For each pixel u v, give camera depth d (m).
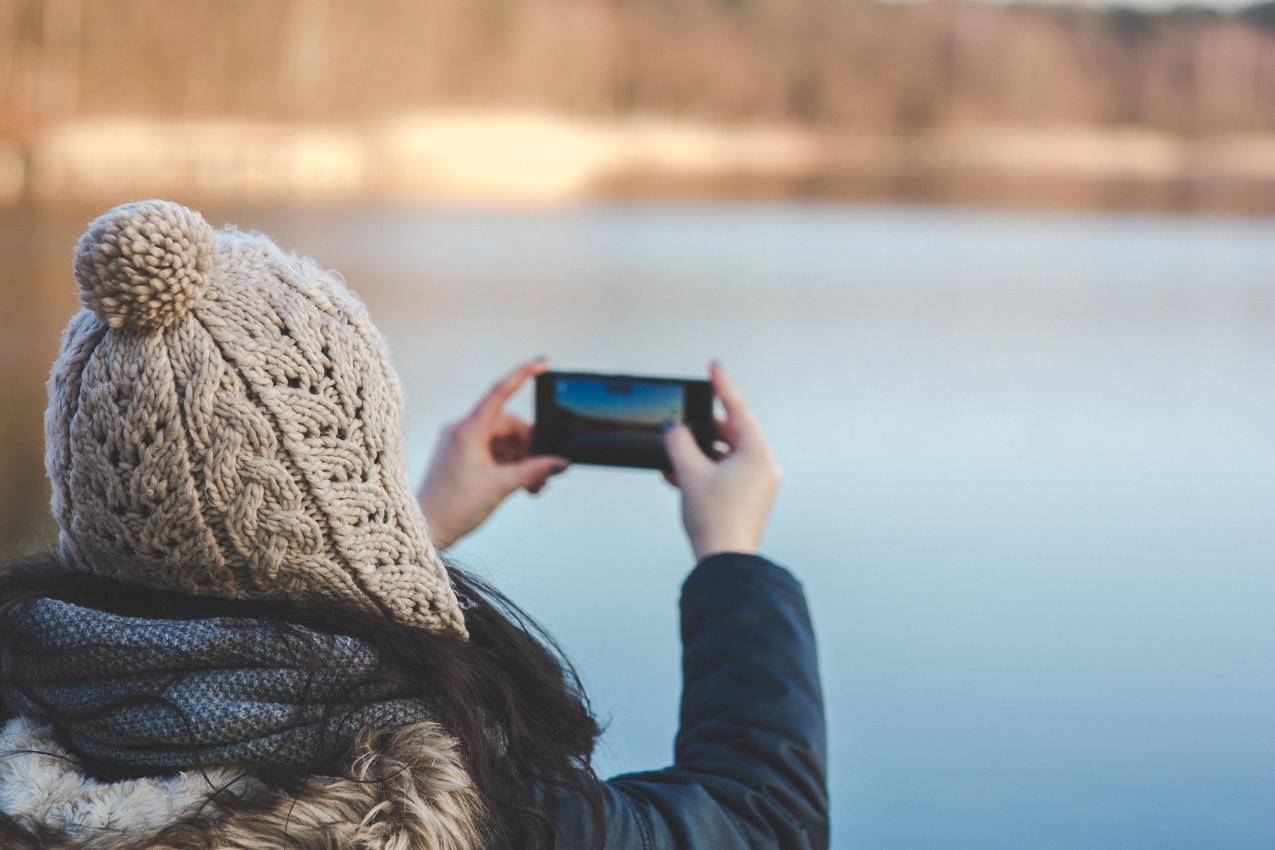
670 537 3.71
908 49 35.06
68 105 19.95
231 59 21.94
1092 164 36.06
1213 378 7.48
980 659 2.80
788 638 0.83
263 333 0.59
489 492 1.17
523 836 0.64
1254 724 2.44
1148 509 4.18
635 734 2.34
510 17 27.47
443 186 24.48
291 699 0.58
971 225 26.06
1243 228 26.47
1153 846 2.02
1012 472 4.79
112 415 0.57
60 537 0.64
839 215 27.72
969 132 35.53
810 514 4.14
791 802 0.73
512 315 9.85
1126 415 6.14
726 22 32.84
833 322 10.12
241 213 18.44
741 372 7.54
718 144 32.38
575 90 29.70
